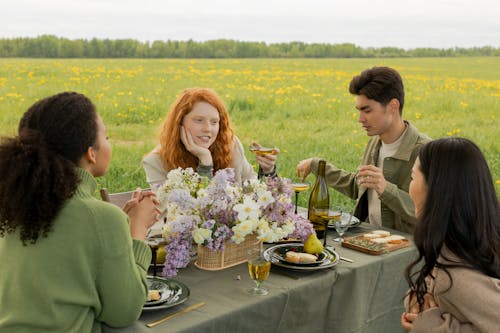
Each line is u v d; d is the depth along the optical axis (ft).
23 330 4.83
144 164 9.44
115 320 5.15
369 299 7.66
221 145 9.66
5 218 4.83
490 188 5.28
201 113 9.18
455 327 5.13
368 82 9.84
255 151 9.16
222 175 6.83
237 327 5.86
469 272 4.99
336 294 7.13
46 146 4.95
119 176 17.65
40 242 4.89
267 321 6.21
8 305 4.91
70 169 4.95
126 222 5.20
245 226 6.75
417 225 5.39
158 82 29.91
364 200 10.43
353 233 9.16
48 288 4.82
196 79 31.94
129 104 24.00
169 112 9.34
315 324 6.96
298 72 36.09
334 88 31.63
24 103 21.18
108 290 4.99
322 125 24.23
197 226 6.84
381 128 9.98
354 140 22.27
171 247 6.67
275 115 25.76
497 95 25.75
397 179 9.95
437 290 5.20
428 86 27.84
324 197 8.69
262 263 6.08
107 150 5.43
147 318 5.57
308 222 7.53
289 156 20.70
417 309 6.20
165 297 5.92
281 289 6.44
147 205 6.07
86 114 5.15
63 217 4.92
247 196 6.93
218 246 6.79
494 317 4.83
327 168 11.16
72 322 4.91
